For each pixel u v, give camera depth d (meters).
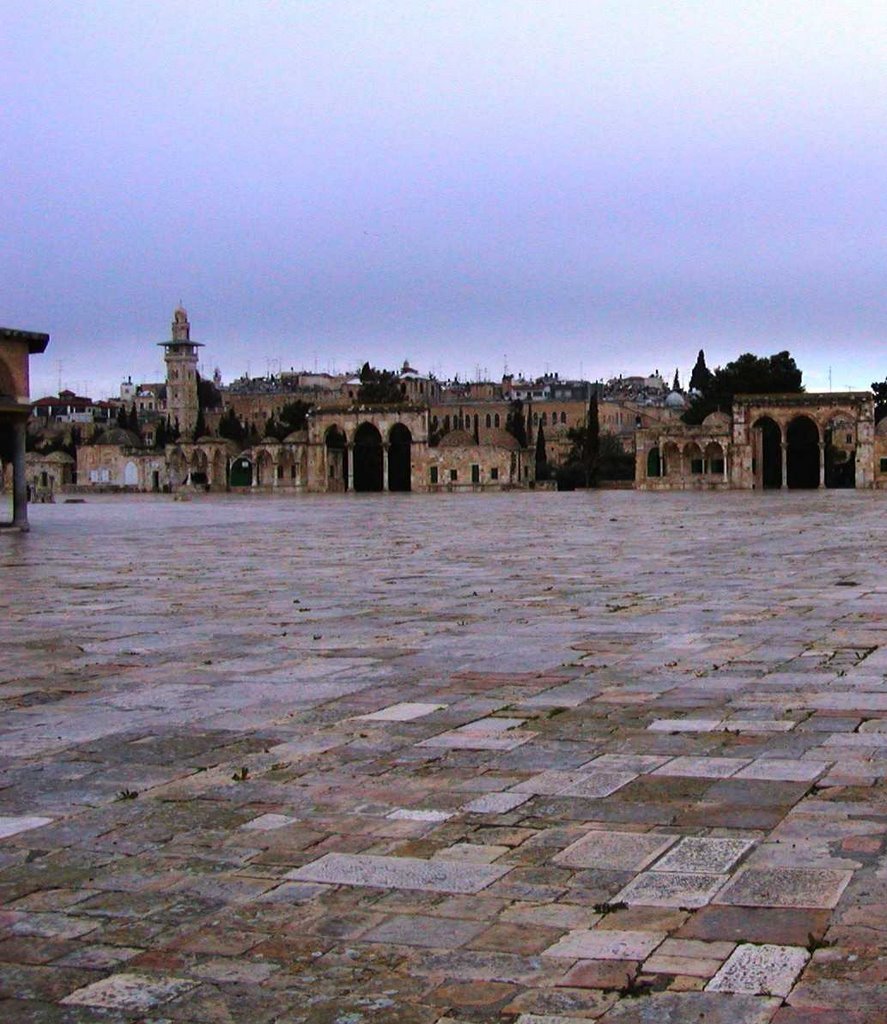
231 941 6.80
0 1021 5.93
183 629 19.39
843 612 19.83
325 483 136.00
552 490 137.12
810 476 130.12
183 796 9.72
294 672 15.23
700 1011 5.77
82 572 30.62
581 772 10.06
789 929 6.65
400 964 6.42
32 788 10.07
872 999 5.82
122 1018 5.92
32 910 7.36
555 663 15.48
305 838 8.55
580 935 6.70
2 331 49.22
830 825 8.41
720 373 173.88
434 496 112.06
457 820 8.84
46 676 15.25
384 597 23.64
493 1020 5.76
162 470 161.50
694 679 14.14
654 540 40.19
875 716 11.83
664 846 8.11
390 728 11.93
